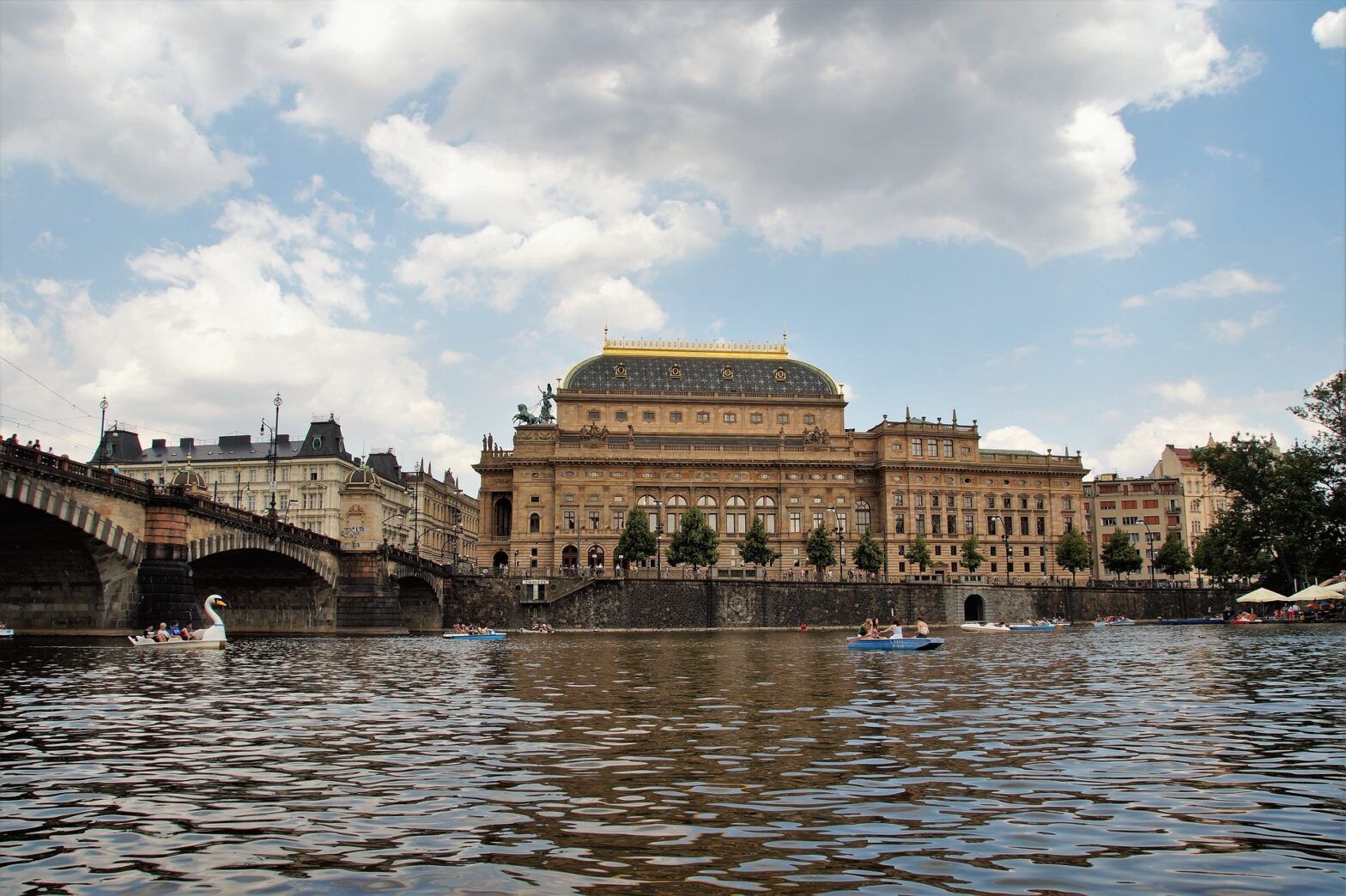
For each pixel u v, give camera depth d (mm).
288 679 44875
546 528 171000
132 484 75000
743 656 65625
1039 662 56719
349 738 26453
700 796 19125
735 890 13453
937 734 27000
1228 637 87938
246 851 15359
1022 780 20547
